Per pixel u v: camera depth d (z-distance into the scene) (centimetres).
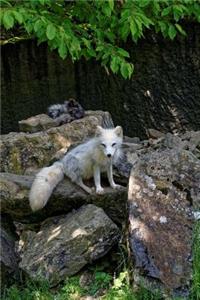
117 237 482
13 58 682
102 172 526
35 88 691
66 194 507
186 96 695
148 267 445
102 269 478
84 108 701
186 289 441
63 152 566
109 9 576
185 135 633
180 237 459
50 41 563
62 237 481
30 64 685
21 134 582
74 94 698
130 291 446
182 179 487
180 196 479
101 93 697
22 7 555
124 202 511
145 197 474
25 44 680
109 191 511
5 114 693
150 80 693
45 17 556
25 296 465
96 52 649
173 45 683
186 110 698
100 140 500
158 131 684
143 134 704
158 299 439
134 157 542
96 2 588
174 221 466
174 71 689
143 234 456
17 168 564
